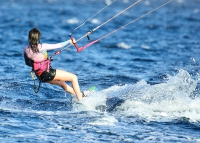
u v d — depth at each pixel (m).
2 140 32.91
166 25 138.88
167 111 41.00
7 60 66.38
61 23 139.38
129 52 79.94
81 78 55.44
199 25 141.00
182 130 36.22
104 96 44.00
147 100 43.28
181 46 88.75
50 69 39.78
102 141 33.31
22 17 152.75
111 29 123.25
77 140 33.44
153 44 91.44
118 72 60.16
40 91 47.97
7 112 39.91
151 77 56.97
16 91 47.41
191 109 41.41
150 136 34.62
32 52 38.28
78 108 41.72
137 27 130.25
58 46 39.66
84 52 78.88
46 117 38.88
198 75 58.31
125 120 38.53
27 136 33.94
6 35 100.69
